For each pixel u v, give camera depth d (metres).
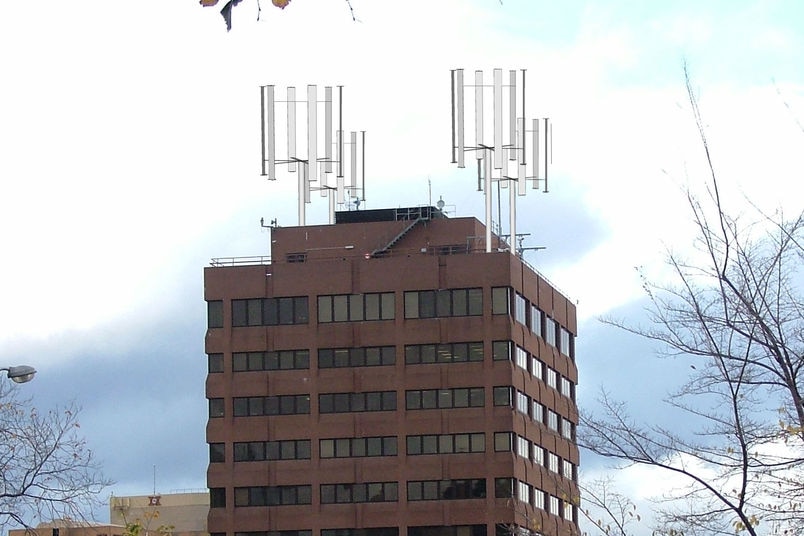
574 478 175.12
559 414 170.88
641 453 35.50
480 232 164.25
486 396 153.88
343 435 155.75
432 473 153.75
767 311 33.53
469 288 155.38
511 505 151.25
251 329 158.50
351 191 169.88
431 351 155.62
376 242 161.12
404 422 155.12
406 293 156.88
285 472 156.00
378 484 154.75
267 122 162.38
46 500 53.25
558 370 171.25
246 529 155.50
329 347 157.25
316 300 158.00
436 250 160.50
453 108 158.38
